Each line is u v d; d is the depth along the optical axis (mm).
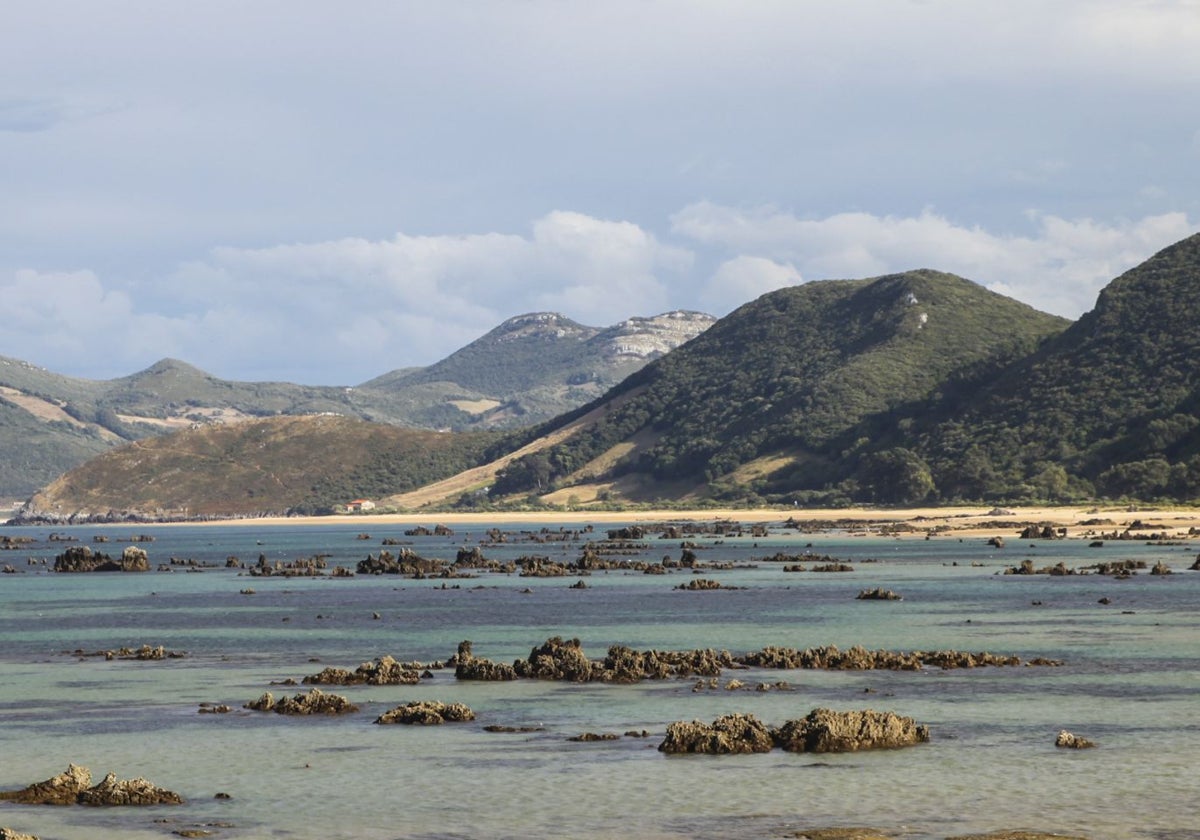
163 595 149000
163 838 43469
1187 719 60875
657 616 112188
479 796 48125
